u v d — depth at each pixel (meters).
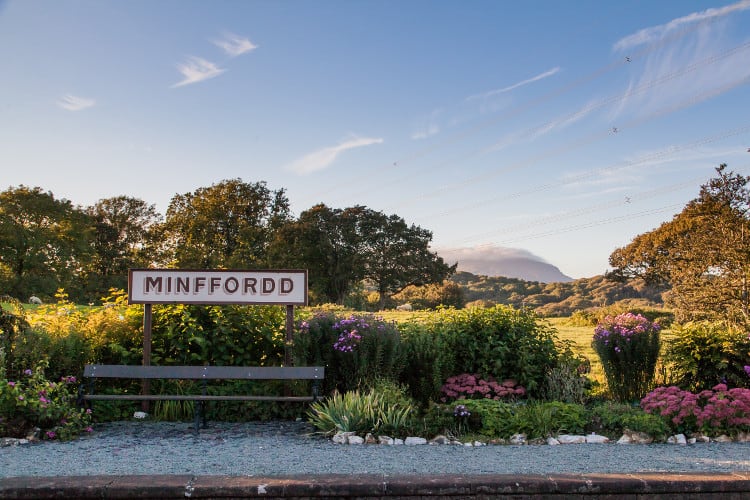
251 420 9.96
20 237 54.56
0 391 8.38
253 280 10.74
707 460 6.93
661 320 31.64
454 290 69.25
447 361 11.09
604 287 87.56
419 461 6.96
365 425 8.46
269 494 5.48
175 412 10.02
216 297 10.70
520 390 10.72
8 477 5.87
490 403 9.17
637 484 5.60
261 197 64.38
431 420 8.60
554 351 11.61
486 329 11.52
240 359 10.93
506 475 5.83
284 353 10.91
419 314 12.92
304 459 7.07
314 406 9.23
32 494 5.40
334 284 65.31
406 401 9.27
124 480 5.65
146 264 65.12
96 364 10.08
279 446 7.88
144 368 9.62
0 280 50.94
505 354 11.30
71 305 12.02
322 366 9.97
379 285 69.62
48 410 8.41
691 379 10.79
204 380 9.62
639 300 79.31
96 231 69.88
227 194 62.94
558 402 9.30
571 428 8.57
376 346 10.17
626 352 10.77
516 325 11.67
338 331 10.47
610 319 11.58
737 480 5.64
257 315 11.27
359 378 10.04
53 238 57.78
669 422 8.60
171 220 63.69
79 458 7.12
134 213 75.38
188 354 10.85
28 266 55.34
